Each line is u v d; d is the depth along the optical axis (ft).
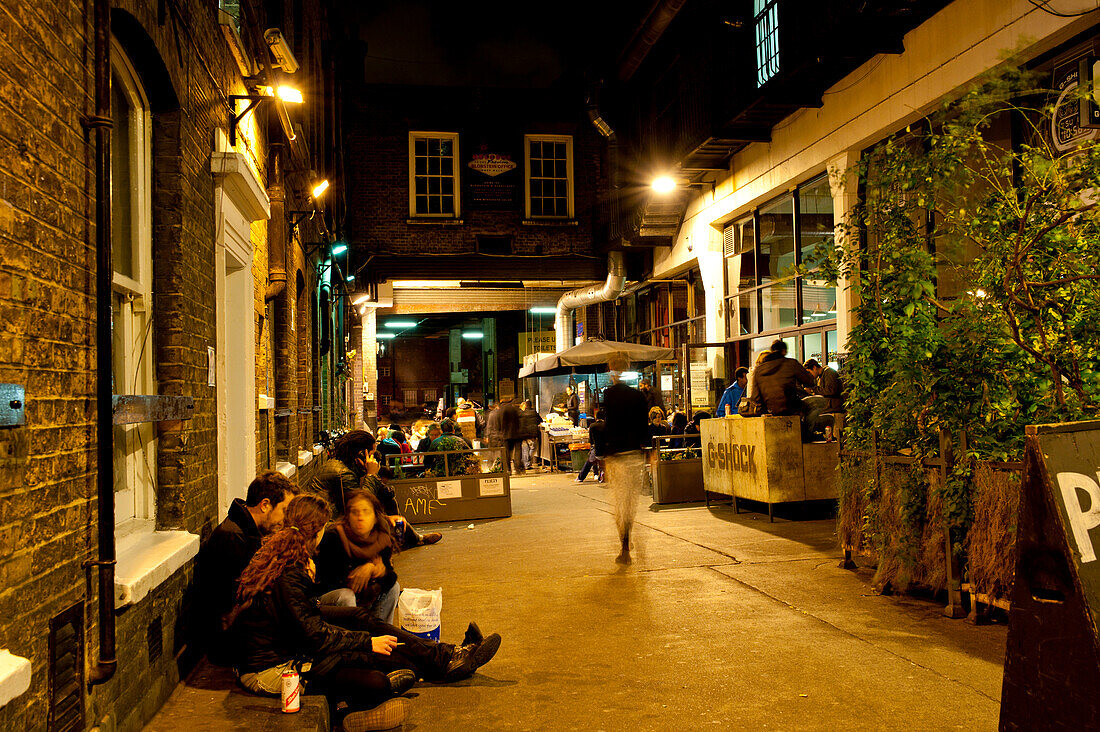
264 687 12.32
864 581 20.26
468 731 12.06
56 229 8.72
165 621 12.34
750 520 31.01
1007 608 15.43
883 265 19.35
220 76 18.56
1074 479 9.39
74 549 8.97
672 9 51.34
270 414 25.20
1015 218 16.67
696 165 56.44
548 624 17.57
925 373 17.34
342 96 65.10
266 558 12.73
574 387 81.35
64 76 9.07
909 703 12.35
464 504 35.45
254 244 23.81
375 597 16.24
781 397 30.78
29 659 7.64
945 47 33.63
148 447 13.65
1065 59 28.66
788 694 12.89
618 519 23.90
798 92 42.88
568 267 77.25
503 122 77.92
